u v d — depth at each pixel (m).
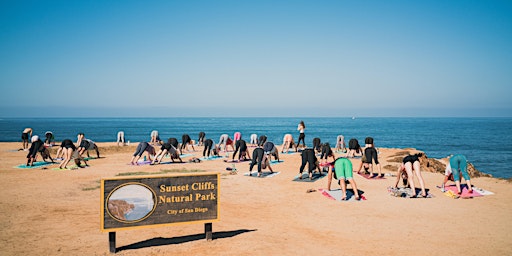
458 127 164.88
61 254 6.24
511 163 41.09
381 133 103.94
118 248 6.62
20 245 6.70
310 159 15.20
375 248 6.81
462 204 10.64
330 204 10.76
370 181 14.73
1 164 19.91
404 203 10.80
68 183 13.79
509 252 6.61
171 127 142.62
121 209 6.42
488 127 167.25
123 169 17.72
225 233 7.74
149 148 20.75
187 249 6.59
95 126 154.75
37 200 10.80
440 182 14.46
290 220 8.98
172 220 6.79
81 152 22.03
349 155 23.14
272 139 69.44
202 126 156.12
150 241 7.10
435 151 55.00
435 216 9.30
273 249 6.64
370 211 9.88
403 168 12.39
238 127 142.38
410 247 6.88
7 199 10.87
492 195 11.84
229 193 12.47
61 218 8.77
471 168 20.98
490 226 8.37
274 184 14.16
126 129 120.38
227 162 21.03
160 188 6.70
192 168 18.25
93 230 7.78
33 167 18.53
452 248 6.83
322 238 7.45
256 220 8.97
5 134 82.81
